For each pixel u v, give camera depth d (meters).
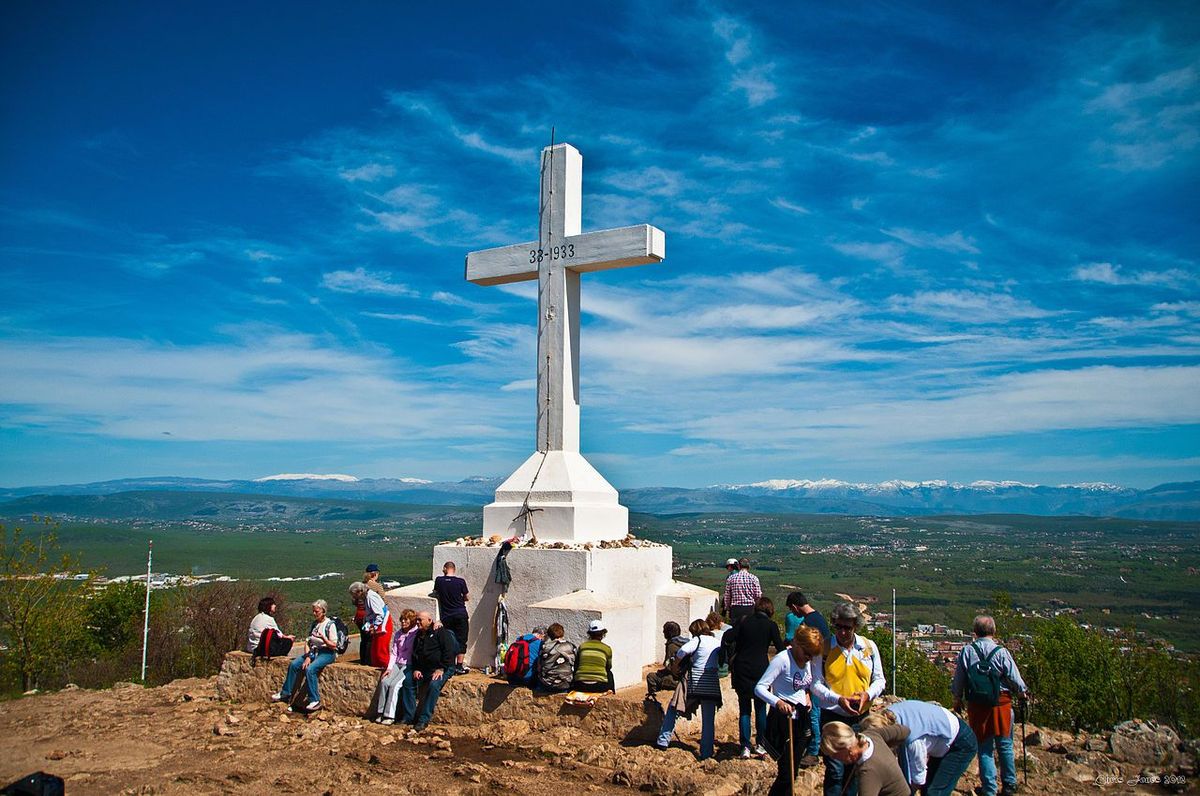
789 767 8.38
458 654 12.07
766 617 10.03
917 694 31.12
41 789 7.91
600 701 11.00
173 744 11.09
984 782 9.20
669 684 11.27
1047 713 21.77
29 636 26.38
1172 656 20.61
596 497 14.20
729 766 9.50
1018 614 26.34
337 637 12.85
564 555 12.84
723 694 11.78
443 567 13.58
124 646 33.03
